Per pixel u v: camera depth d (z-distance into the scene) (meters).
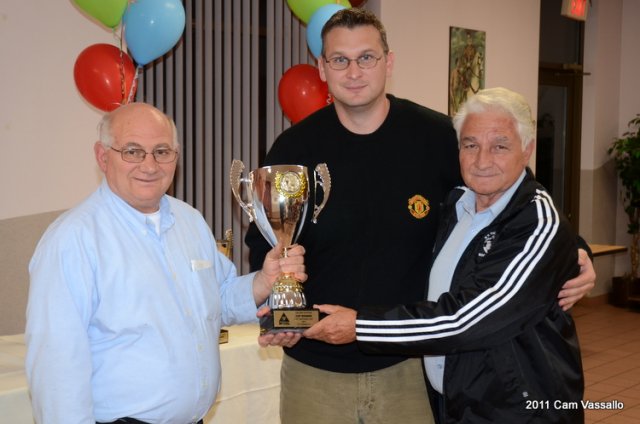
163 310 1.63
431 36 5.38
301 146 2.07
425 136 2.06
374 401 2.02
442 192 2.05
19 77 3.60
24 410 2.19
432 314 1.66
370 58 1.93
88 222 1.59
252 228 2.17
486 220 1.78
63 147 3.74
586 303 7.34
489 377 1.68
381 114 2.03
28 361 1.53
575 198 7.44
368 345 1.72
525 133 1.74
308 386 2.05
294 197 1.90
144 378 1.58
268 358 2.78
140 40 3.09
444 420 1.77
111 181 1.66
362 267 1.99
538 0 6.18
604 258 7.52
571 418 1.67
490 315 1.62
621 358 5.35
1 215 3.58
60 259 1.53
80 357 1.52
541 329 1.68
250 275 1.95
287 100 3.67
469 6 5.64
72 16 3.73
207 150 4.40
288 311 1.78
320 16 3.38
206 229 1.91
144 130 1.63
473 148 1.76
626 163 7.27
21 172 3.62
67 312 1.52
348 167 2.01
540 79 7.11
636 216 7.42
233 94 4.55
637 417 4.05
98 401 1.59
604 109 7.50
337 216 1.99
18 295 3.64
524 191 1.72
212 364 1.74
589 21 7.39
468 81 5.66
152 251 1.67
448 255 1.87
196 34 4.31
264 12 4.71
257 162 4.59
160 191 1.67
